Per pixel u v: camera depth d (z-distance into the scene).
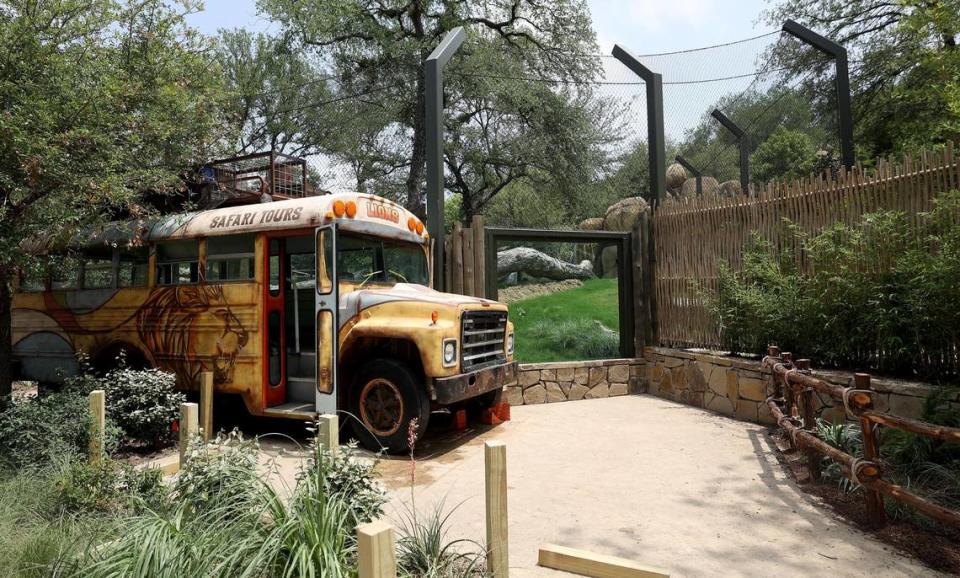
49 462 4.29
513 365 6.93
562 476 4.85
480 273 8.19
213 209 6.73
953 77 6.14
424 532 3.09
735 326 7.17
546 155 22.42
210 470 3.21
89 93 5.21
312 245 6.74
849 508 3.95
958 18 6.13
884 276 5.45
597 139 22.53
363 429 5.81
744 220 7.37
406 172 24.06
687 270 8.23
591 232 8.82
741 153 12.82
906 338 5.28
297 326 6.64
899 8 15.05
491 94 20.61
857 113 15.37
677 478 4.72
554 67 22.20
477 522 3.86
